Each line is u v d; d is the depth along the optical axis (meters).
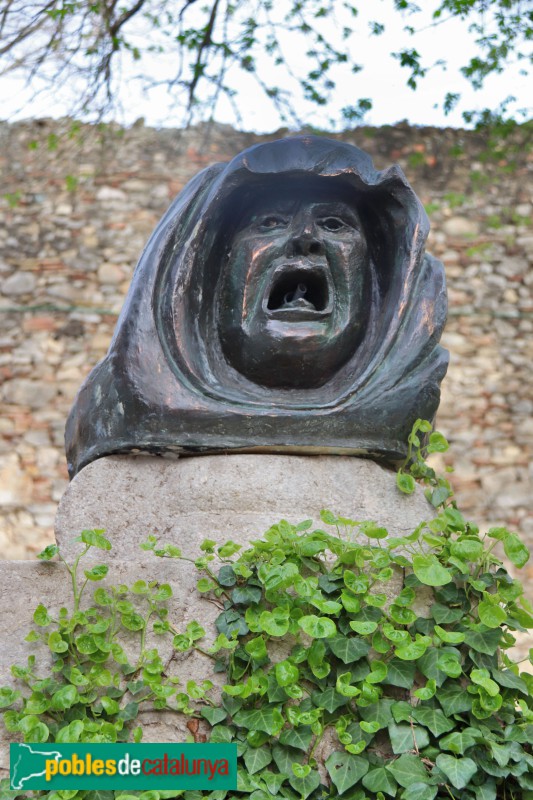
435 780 2.26
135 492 2.70
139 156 9.66
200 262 2.86
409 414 2.75
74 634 2.39
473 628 2.42
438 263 2.96
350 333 2.84
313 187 2.92
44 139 9.55
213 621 2.43
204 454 2.70
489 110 8.38
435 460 9.06
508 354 9.37
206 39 6.57
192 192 2.96
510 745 2.31
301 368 2.82
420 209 2.89
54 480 8.95
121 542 2.64
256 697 2.36
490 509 8.97
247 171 2.85
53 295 9.37
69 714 2.32
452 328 9.38
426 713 2.33
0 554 8.72
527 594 8.50
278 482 2.64
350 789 2.28
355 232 2.93
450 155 9.55
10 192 9.55
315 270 2.85
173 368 2.74
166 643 2.40
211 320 2.90
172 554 2.47
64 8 6.09
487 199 9.61
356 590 2.39
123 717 2.32
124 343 2.76
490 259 9.53
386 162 9.45
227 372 2.86
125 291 9.44
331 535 2.56
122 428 2.71
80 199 9.57
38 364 9.23
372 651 2.42
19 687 2.35
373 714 2.34
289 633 2.42
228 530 2.59
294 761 2.30
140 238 9.51
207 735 2.34
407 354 2.79
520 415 9.23
